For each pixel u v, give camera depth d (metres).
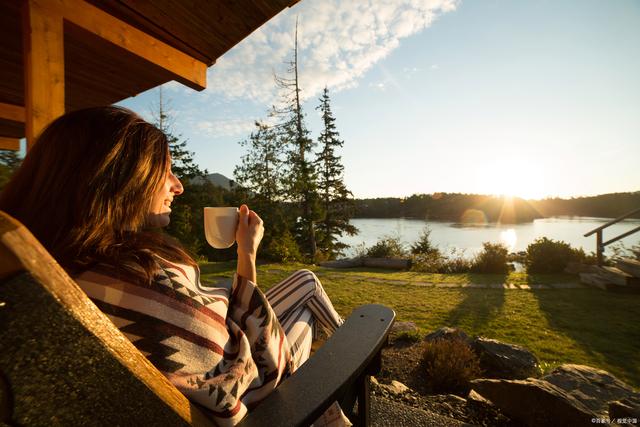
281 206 24.19
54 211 0.62
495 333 5.22
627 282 7.62
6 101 4.11
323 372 0.69
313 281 1.34
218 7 2.29
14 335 0.32
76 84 3.66
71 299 0.35
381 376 3.62
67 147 0.64
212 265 11.95
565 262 10.75
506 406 2.33
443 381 3.40
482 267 12.08
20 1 2.07
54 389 0.35
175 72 2.83
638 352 4.36
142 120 0.74
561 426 2.10
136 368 0.41
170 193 0.81
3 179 3.01
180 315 0.61
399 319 6.02
